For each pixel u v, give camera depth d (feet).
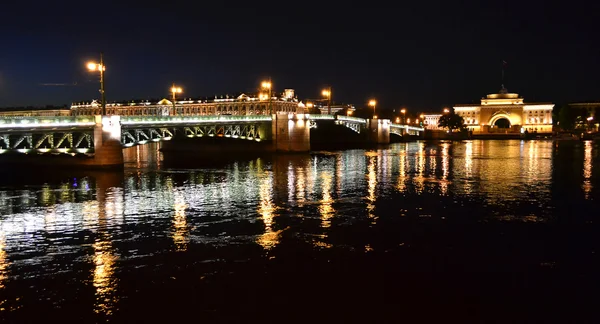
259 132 319.47
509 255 80.79
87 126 194.70
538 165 226.38
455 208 118.73
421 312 60.03
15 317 58.90
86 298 63.98
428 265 75.77
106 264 76.74
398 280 69.72
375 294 65.00
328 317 58.65
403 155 300.61
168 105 641.81
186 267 74.95
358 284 68.28
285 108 616.80
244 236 92.32
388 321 57.77
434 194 139.74
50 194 144.46
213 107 622.95
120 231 97.66
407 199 131.34
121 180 175.42
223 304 61.93
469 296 64.59
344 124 414.00
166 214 113.80
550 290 66.39
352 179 175.73
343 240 89.40
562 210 116.26
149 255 81.15
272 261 77.51
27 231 98.32
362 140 454.40
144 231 97.40
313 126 361.92
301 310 60.39
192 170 213.25
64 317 58.80
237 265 75.72
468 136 619.26
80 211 118.52
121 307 61.26
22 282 69.41
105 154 197.16
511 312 60.13
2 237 93.71
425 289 66.69
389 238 90.58
